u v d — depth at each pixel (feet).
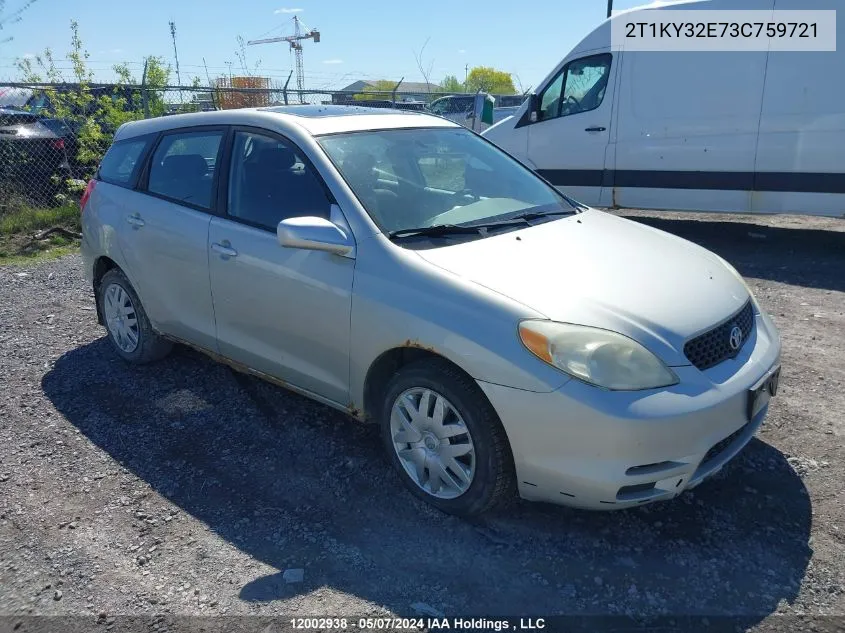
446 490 10.37
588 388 8.85
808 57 24.99
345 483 11.37
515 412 9.20
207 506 10.87
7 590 9.18
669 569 9.30
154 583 9.23
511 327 9.30
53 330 18.88
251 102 49.34
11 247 29.09
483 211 12.41
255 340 12.72
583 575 9.22
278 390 14.69
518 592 8.95
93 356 16.90
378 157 12.50
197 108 41.42
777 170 26.40
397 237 10.92
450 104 63.98
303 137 12.23
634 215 35.47
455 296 9.82
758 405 9.94
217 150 13.53
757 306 11.70
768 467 11.57
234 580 9.25
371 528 10.25
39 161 33.50
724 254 26.78
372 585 9.12
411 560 9.56
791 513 10.39
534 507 10.63
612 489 8.92
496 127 32.99
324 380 11.70
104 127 34.45
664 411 8.82
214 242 12.94
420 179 12.69
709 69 26.89
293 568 9.45
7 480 11.62
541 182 14.69
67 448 12.63
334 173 11.62
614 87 29.12
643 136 28.78
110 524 10.46
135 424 13.46
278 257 11.83
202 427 13.29
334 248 10.82
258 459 12.14
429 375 10.11
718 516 10.36
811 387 14.53
